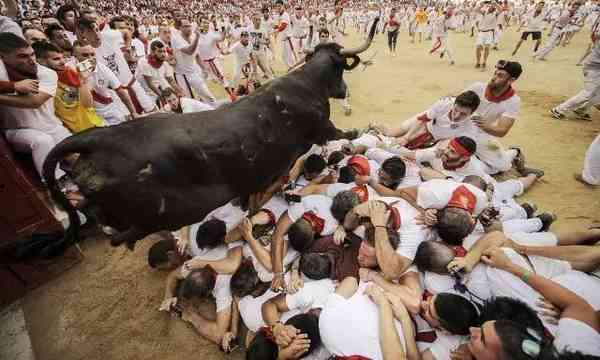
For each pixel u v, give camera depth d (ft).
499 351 5.60
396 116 21.65
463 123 13.53
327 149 14.19
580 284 7.04
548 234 9.29
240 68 29.04
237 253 9.76
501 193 12.12
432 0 114.32
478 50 32.42
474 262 8.13
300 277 9.25
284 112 10.03
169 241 10.75
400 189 10.79
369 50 47.26
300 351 7.09
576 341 6.13
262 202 11.48
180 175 7.69
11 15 26.30
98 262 11.87
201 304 10.11
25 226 10.44
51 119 12.29
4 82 10.18
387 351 6.81
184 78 22.39
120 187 6.98
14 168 9.82
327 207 10.34
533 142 17.44
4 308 10.48
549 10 55.01
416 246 8.87
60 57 12.64
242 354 8.86
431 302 7.22
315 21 40.14
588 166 13.62
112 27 21.79
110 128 7.30
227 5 121.08
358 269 9.26
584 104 19.11
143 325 9.72
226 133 8.39
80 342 9.36
